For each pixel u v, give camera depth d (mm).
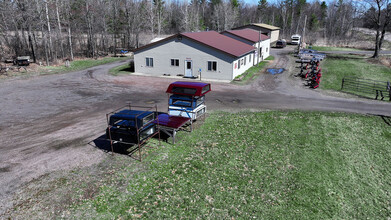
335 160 12570
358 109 19547
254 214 8812
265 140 14211
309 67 36062
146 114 11891
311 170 11633
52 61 40469
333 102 21156
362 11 48125
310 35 90750
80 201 8906
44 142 13180
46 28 44719
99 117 16906
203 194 9617
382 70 34906
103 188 9633
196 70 30422
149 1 76188
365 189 10727
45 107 18969
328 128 16031
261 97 22297
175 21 101062
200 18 101500
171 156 12148
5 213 8242
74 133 14320
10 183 9734
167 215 8477
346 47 65312
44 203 8734
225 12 89500
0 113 17547
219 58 28812
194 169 11164
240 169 11398
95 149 12531
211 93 23469
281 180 10797
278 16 109375
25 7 38531
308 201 9680
